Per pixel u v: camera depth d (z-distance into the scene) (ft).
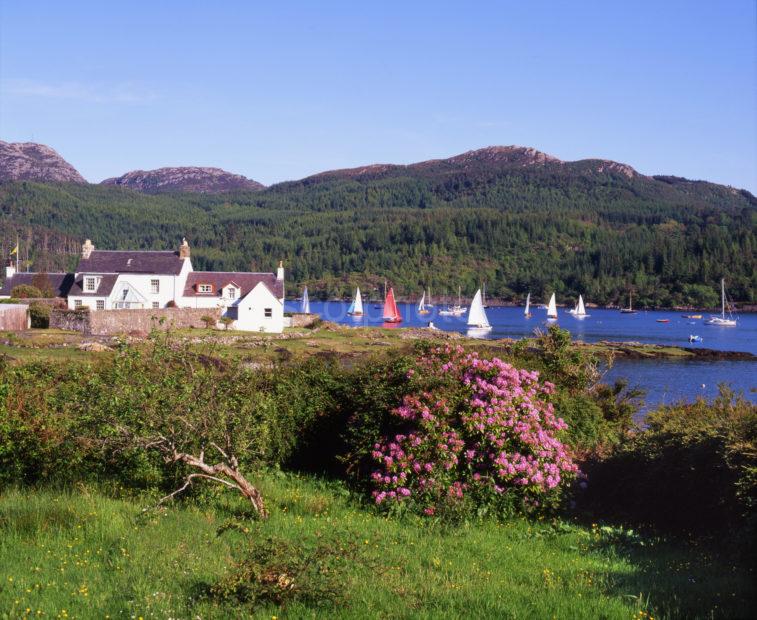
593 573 35.58
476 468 50.70
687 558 39.58
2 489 46.47
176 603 28.78
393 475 49.80
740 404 64.64
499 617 27.96
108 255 278.67
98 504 43.01
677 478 47.96
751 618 28.55
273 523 42.14
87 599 28.78
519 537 44.50
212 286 273.13
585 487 55.16
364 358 64.95
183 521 41.37
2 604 27.94
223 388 48.34
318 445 58.54
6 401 49.70
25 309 204.74
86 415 45.98
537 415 52.60
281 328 259.19
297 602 29.25
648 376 204.85
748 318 634.02
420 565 35.53
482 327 449.48
